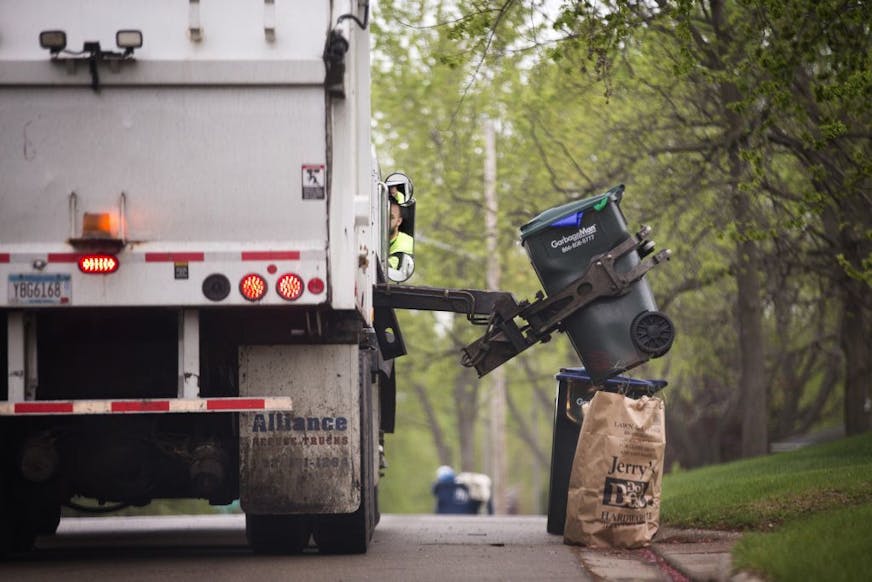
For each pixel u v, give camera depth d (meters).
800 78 43.34
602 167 54.06
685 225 56.03
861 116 41.56
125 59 22.41
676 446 87.50
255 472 23.72
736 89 46.00
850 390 61.72
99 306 22.22
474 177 74.25
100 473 24.45
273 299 22.31
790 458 50.34
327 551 26.08
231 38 22.58
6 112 22.42
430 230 77.06
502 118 68.50
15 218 22.33
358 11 24.50
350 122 23.03
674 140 52.12
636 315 29.02
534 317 29.64
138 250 22.31
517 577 21.77
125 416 24.20
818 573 17.73
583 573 22.33
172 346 24.39
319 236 22.50
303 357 23.81
